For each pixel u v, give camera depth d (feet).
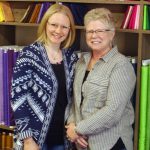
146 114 6.91
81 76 6.41
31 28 9.28
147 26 6.82
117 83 5.84
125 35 8.13
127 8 7.26
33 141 6.36
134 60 6.95
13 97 6.24
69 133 6.26
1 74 8.25
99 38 6.12
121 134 6.13
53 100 6.40
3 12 8.57
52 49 6.59
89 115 6.12
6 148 8.88
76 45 8.38
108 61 6.10
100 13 6.12
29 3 8.75
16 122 6.25
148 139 6.94
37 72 6.28
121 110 5.86
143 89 6.82
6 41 9.32
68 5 7.57
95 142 6.09
